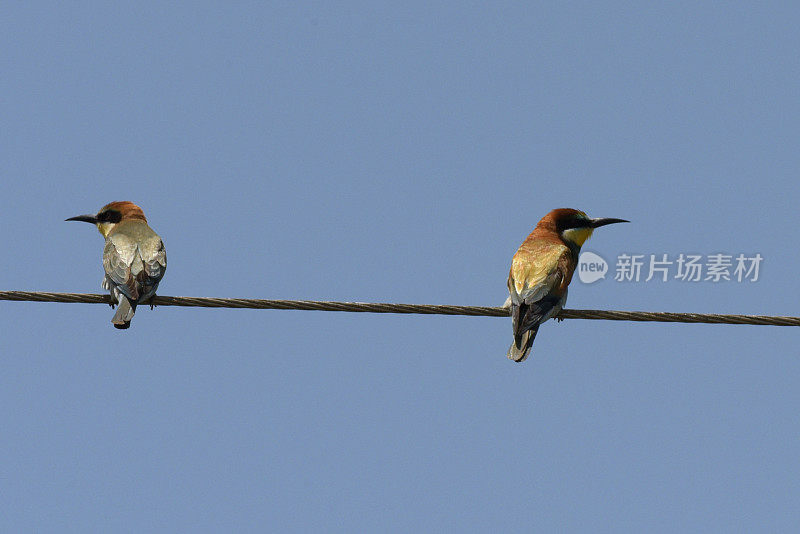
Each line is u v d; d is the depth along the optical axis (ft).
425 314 51.96
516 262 54.34
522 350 51.78
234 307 52.11
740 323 52.26
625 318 52.90
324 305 51.62
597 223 58.54
